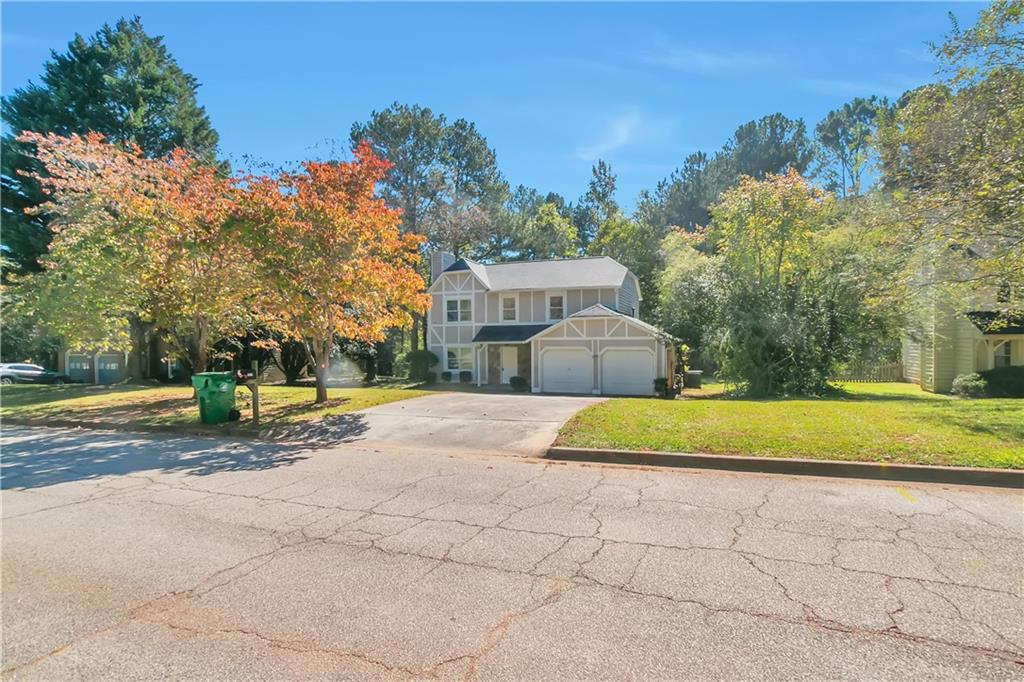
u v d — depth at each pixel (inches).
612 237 1750.7
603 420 383.6
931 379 857.5
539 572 160.4
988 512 206.8
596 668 113.8
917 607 135.9
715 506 219.3
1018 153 434.3
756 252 877.2
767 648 119.7
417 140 1497.3
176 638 128.6
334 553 177.6
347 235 483.8
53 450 368.8
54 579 161.5
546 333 1009.5
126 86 1107.3
